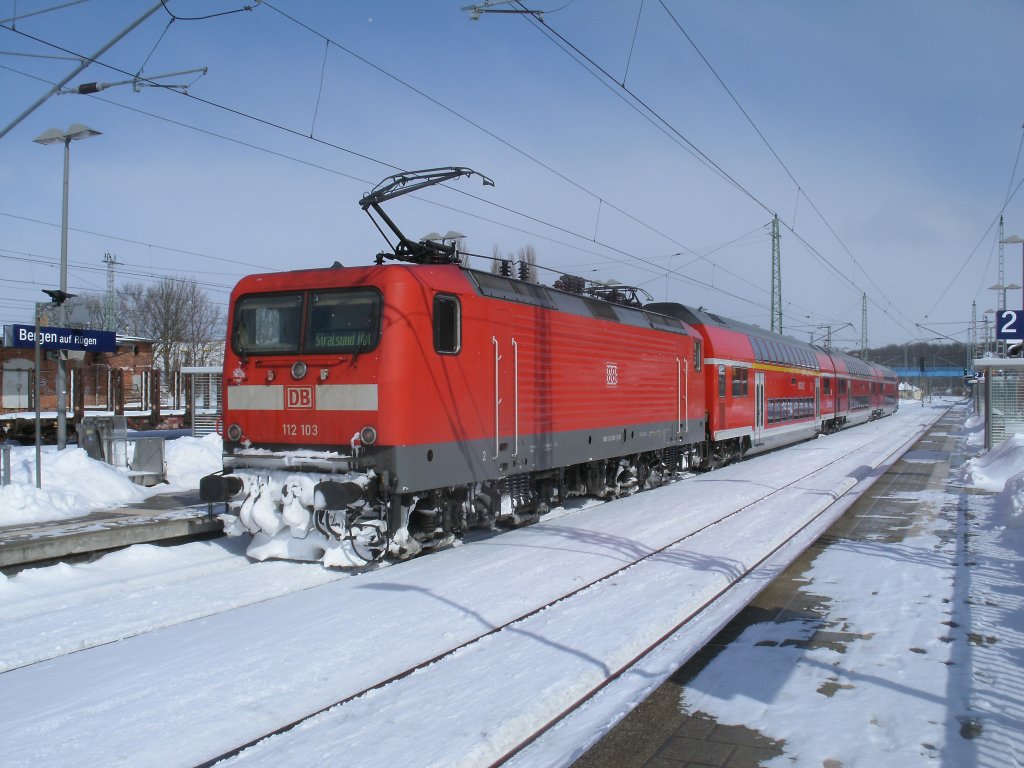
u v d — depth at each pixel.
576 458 12.45
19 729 4.86
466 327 9.80
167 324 52.09
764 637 6.61
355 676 5.70
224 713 5.07
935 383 144.50
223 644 6.38
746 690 5.43
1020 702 5.13
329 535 8.91
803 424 28.00
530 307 11.21
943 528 11.41
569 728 4.94
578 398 12.49
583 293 14.05
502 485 11.02
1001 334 18.72
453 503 10.00
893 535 11.02
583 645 6.32
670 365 16.22
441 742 4.58
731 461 21.94
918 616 7.03
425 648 6.27
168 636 6.64
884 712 4.99
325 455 8.95
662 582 8.38
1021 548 9.84
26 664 6.04
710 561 9.37
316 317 9.31
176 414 32.22
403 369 8.82
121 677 5.70
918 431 36.81
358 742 4.63
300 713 5.07
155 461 14.77
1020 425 21.02
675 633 6.86
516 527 11.70
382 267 9.05
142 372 32.78
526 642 6.42
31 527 10.04
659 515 12.66
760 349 23.03
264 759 4.45
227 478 9.23
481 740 4.58
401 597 7.72
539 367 11.41
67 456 13.17
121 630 6.75
